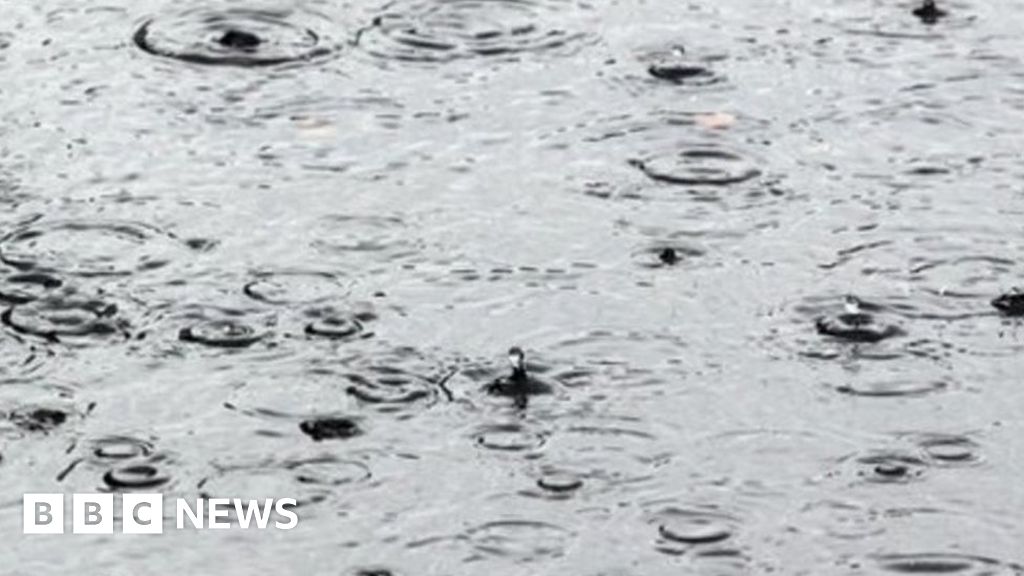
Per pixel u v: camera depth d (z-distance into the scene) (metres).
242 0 15.12
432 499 10.74
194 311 12.12
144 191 13.24
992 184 13.42
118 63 14.55
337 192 13.22
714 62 14.62
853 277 12.50
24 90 14.30
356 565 10.31
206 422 11.27
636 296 12.31
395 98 14.16
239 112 14.01
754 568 10.32
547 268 12.55
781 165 13.55
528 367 11.70
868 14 15.27
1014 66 14.67
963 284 12.46
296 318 12.07
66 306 12.16
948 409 11.45
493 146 13.69
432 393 11.49
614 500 10.75
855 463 11.04
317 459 11.01
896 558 10.40
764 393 11.55
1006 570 10.34
